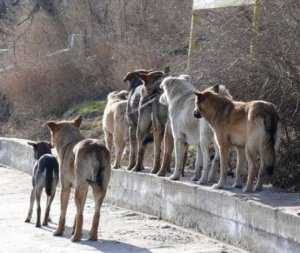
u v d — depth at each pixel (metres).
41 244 13.45
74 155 13.82
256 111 13.20
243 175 14.66
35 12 33.56
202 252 12.61
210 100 13.76
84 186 13.48
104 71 28.45
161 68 24.98
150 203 16.06
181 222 14.80
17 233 14.53
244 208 12.73
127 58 26.78
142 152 17.14
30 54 31.36
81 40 30.14
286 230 11.59
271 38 15.55
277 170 15.07
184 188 14.70
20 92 30.20
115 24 29.30
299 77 15.18
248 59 16.03
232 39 16.83
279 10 15.72
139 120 16.92
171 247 13.09
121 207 17.25
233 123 13.56
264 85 15.52
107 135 18.80
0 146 25.89
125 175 17.11
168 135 15.98
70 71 29.30
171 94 15.40
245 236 12.70
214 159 14.78
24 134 28.39
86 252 12.75
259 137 13.16
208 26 18.02
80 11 31.64
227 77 16.58
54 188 15.31
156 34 26.86
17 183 21.38
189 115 14.97
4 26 35.44
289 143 15.29
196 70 17.56
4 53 33.59
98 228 14.59
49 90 29.55
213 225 13.70
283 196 13.12
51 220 15.92
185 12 26.61
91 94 28.72
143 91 16.80
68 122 14.31
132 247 13.11
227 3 17.19
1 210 17.23
